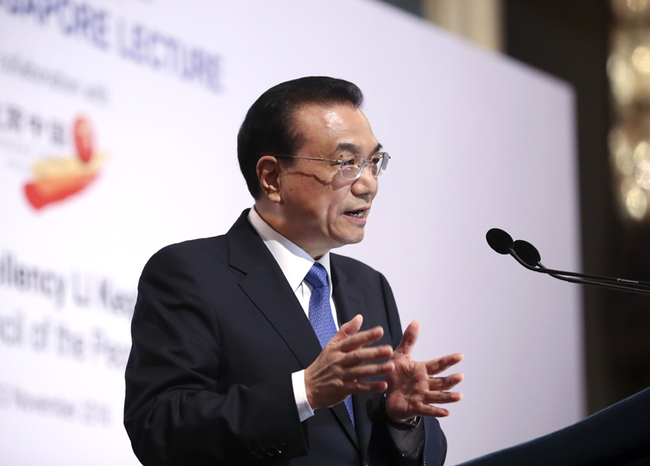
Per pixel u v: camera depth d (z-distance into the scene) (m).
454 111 9.27
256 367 3.40
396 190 8.44
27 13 6.23
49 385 5.99
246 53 7.59
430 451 3.64
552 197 10.26
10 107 6.07
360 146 3.73
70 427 6.06
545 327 9.73
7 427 5.74
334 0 8.34
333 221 3.71
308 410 3.03
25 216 6.05
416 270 8.45
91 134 6.48
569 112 10.77
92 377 6.24
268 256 3.71
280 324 3.50
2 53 6.07
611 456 2.56
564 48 12.89
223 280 3.57
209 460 3.07
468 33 11.88
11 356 5.84
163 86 6.97
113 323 6.42
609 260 12.61
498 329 9.16
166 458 3.10
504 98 9.89
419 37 9.06
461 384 8.63
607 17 13.19
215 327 3.43
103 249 6.43
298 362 3.43
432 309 8.51
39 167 6.16
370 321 3.90
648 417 2.52
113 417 6.32
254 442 3.04
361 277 4.13
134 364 3.46
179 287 3.50
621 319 12.51
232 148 7.37
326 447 3.35
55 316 6.10
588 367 12.13
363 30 8.55
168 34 7.06
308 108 3.76
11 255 5.93
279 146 3.76
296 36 7.99
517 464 2.61
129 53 6.79
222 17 7.46
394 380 3.31
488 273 9.21
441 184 8.92
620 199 12.84
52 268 6.12
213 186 7.18
